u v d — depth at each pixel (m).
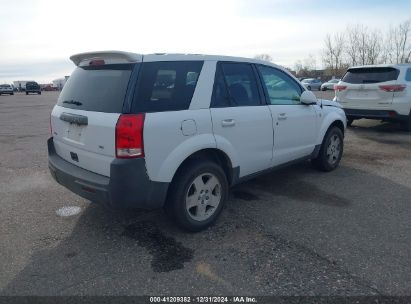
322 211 4.12
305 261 3.05
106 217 3.99
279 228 3.69
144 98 3.11
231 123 3.75
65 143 3.70
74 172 3.43
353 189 4.86
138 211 4.15
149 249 3.29
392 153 6.93
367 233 3.56
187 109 3.39
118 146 3.00
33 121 13.57
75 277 2.86
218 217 3.84
